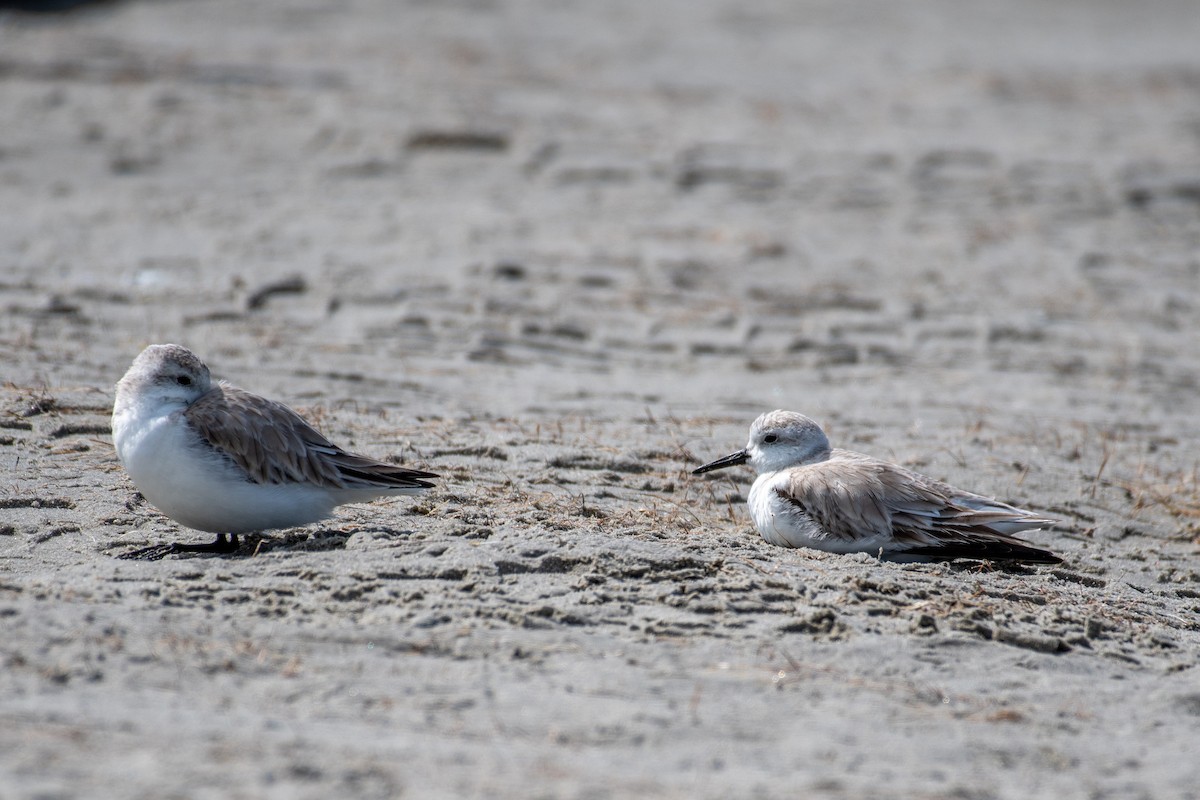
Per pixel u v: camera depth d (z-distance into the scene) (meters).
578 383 15.16
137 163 24.56
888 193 25.31
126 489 10.35
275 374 14.27
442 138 26.89
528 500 10.65
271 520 9.14
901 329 18.27
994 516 10.04
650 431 13.23
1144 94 36.38
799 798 6.14
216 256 19.53
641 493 11.40
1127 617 9.34
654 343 17.16
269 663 7.26
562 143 27.50
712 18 47.00
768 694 7.37
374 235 21.20
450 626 7.93
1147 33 50.84
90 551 9.05
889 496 10.09
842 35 45.59
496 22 42.59
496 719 6.77
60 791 5.55
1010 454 13.32
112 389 12.77
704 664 7.70
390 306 17.72
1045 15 54.41
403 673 7.27
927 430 14.02
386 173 25.00
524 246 21.03
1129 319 19.03
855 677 7.71
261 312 16.98
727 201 24.47
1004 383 16.16
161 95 28.88
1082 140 30.09
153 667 7.03
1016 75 38.75
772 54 40.88
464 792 5.90
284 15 40.59
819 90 35.31
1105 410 15.29
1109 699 7.86
